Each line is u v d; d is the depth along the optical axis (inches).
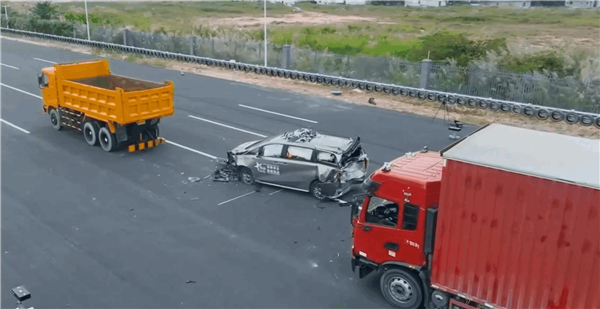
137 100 644.7
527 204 270.4
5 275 390.9
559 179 256.8
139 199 534.9
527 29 1950.1
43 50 1646.2
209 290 377.4
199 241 449.1
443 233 307.0
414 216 327.6
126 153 679.1
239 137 752.3
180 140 736.3
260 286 383.6
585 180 252.5
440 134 773.9
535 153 293.1
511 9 2684.5
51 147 697.6
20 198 530.3
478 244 293.3
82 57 1512.1
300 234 464.4
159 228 471.8
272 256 426.3
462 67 1069.8
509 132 334.6
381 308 355.9
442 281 315.3
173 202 529.0
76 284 381.7
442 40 1273.4
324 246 443.8
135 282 386.0
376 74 1180.5
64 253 424.8
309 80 1178.6
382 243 346.6
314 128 797.9
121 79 762.2
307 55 1331.2
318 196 536.4
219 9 3090.6
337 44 1748.3
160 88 672.4
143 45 1700.3
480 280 297.4
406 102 988.6
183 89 1093.8
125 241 446.9
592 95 887.7
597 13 2380.7
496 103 922.1
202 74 1279.5
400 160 366.3
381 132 780.6
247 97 1023.6
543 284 273.7
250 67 1295.5
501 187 277.3
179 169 623.5
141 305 358.0
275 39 1843.0
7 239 444.8
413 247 330.3
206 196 545.3
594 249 253.8
